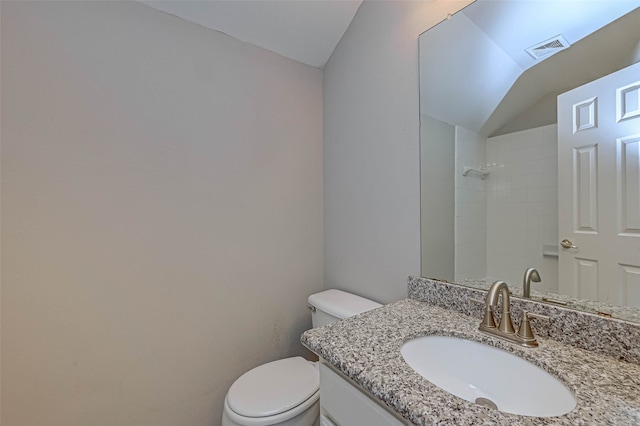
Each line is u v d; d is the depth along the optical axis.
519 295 0.87
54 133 0.98
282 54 1.51
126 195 1.11
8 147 0.92
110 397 1.09
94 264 1.05
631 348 0.63
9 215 0.93
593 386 0.55
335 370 0.75
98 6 1.05
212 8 1.23
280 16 1.34
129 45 1.11
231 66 1.35
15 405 0.95
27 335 0.96
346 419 0.70
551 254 0.82
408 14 1.17
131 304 1.12
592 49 0.75
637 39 0.67
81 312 1.04
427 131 1.11
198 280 1.27
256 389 1.09
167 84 1.19
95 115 1.05
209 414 1.30
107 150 1.07
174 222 1.21
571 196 0.78
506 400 0.69
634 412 0.48
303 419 1.03
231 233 1.36
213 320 1.31
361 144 1.40
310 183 1.63
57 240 0.99
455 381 0.77
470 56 0.99
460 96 1.01
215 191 1.31
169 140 1.20
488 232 0.95
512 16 0.90
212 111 1.30
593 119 0.74
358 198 1.43
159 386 1.18
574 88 0.78
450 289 1.00
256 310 1.44
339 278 1.56
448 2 1.04
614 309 0.70
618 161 0.70
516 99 0.89
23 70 0.94
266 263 1.47
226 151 1.34
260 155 1.44
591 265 0.74
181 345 1.23
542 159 0.84
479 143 0.98
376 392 0.58
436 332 0.82
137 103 1.13
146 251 1.15
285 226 1.53
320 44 1.52
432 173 1.10
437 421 0.48
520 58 0.88
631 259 0.68
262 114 1.45
